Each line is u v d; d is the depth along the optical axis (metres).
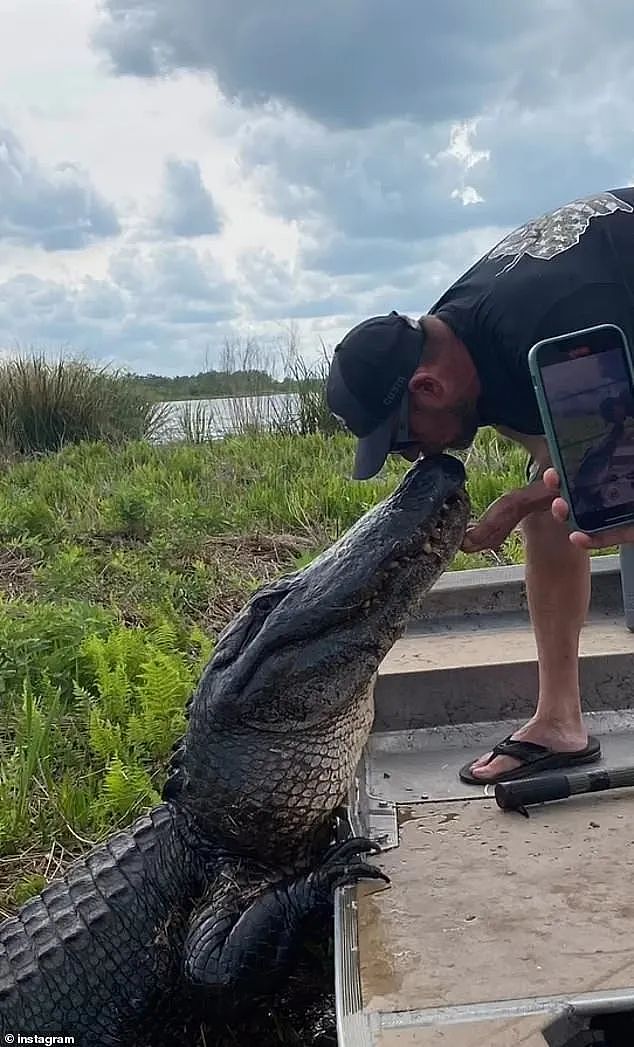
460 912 1.32
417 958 1.22
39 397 6.43
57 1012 1.51
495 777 1.72
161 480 4.86
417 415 1.55
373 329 1.55
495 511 1.56
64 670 2.68
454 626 2.36
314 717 1.55
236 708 1.55
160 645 2.78
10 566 3.68
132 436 6.54
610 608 2.37
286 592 1.59
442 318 1.55
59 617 2.90
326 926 1.51
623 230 1.51
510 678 2.00
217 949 1.46
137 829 1.64
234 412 6.60
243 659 1.55
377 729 2.00
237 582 3.44
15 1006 1.50
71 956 1.51
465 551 1.59
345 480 4.48
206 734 1.58
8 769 2.26
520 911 1.31
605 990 1.12
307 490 4.38
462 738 1.96
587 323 1.45
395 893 1.39
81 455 5.84
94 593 3.30
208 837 1.60
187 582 3.44
